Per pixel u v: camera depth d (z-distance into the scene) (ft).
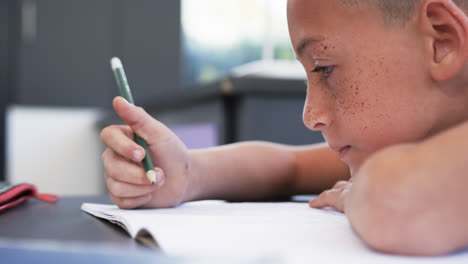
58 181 10.31
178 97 5.74
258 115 4.80
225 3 10.71
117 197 2.25
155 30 10.64
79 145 10.45
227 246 1.30
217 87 4.84
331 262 1.18
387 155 1.36
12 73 10.27
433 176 1.26
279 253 1.08
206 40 10.73
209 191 2.71
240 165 2.88
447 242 1.25
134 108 2.22
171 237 1.39
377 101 1.79
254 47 10.69
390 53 1.76
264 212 2.04
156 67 10.68
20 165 10.17
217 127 5.10
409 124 1.78
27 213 2.22
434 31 1.72
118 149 2.17
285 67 5.13
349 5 1.78
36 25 10.31
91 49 10.52
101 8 10.50
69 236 1.60
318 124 1.92
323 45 1.84
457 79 1.76
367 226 1.32
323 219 1.80
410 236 1.25
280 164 3.05
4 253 1.05
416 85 1.76
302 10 1.87
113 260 0.95
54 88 10.41
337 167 3.07
